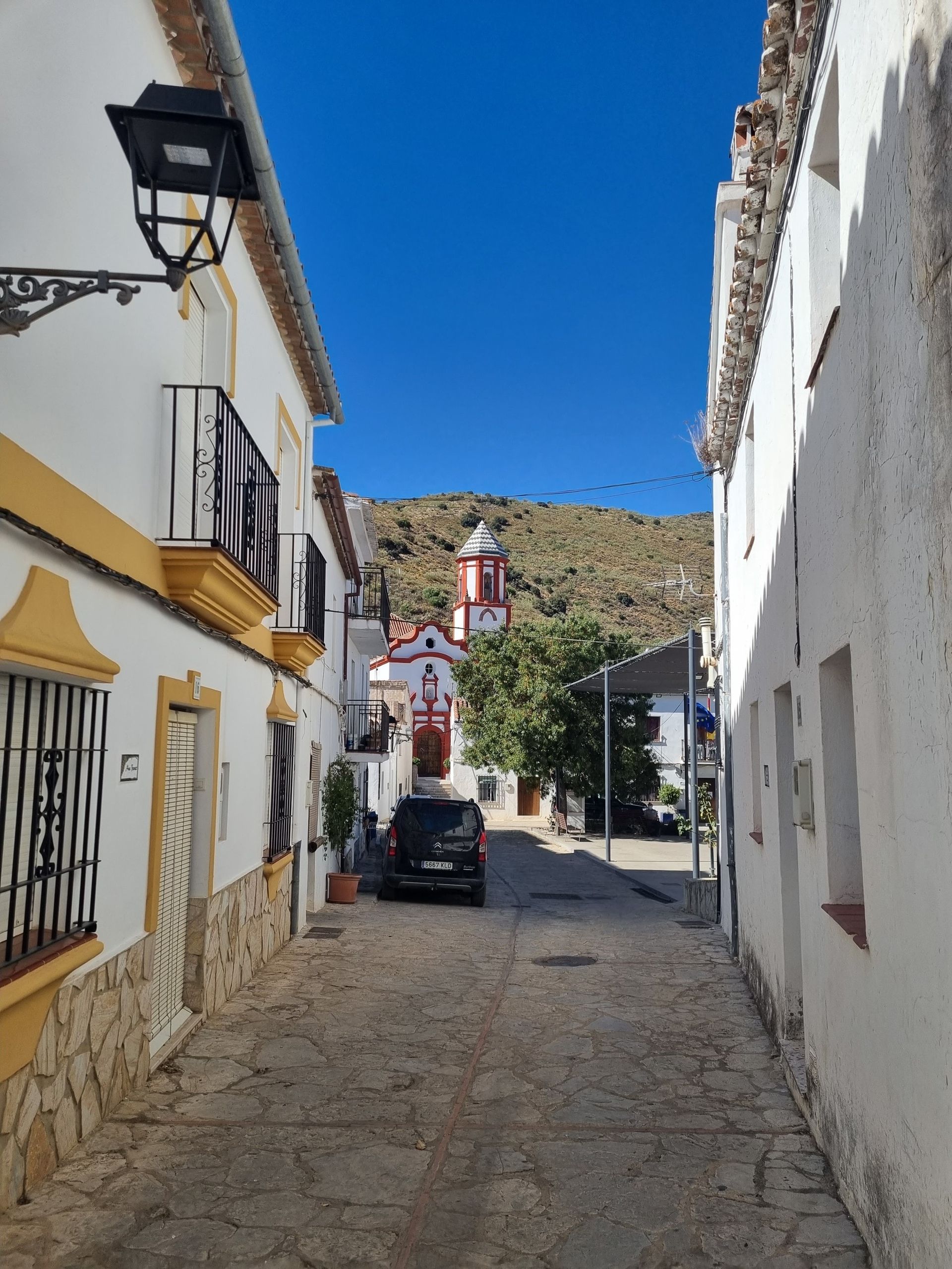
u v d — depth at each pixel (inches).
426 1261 137.3
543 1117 198.5
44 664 143.3
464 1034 263.7
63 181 159.2
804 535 201.8
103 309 180.1
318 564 428.5
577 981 342.6
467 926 477.4
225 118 127.0
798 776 196.4
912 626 117.0
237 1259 136.1
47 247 153.3
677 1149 182.1
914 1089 117.4
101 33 175.2
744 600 346.3
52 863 164.1
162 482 220.2
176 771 246.5
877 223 131.8
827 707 181.8
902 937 123.3
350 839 580.1
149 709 208.8
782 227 226.7
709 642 561.0
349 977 334.0
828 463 173.3
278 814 370.6
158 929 231.1
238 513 247.9
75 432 167.8
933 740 109.3
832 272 191.2
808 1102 195.9
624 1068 235.3
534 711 1224.8
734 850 394.3
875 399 135.3
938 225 103.4
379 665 1777.8
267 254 305.7
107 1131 182.1
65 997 167.3
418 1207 154.9
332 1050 242.5
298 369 401.4
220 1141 179.5
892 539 126.6
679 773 1492.4
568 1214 153.2
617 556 3850.9
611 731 1235.9
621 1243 143.8
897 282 121.2
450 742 1776.6
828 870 178.1
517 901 621.9
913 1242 116.9
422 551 3617.1
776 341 244.4
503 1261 137.9
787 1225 149.9
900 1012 124.3
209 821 263.6
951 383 100.2
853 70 147.3
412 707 1571.1
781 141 199.3
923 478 111.3
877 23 130.6
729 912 414.6
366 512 644.1
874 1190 138.3
